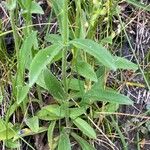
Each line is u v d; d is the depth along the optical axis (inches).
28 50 9.9
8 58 12.1
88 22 10.9
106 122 11.9
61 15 9.9
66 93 10.8
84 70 10.0
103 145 11.9
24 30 10.9
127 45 13.2
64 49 9.5
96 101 11.8
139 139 12.2
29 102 11.9
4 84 12.1
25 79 12.2
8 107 12.0
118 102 10.3
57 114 11.3
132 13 13.3
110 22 12.6
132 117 12.4
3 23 12.8
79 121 11.2
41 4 13.1
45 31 12.9
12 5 9.2
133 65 10.8
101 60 8.8
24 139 11.8
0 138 11.1
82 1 11.8
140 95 12.7
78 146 11.8
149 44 13.3
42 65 8.8
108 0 11.3
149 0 13.6
